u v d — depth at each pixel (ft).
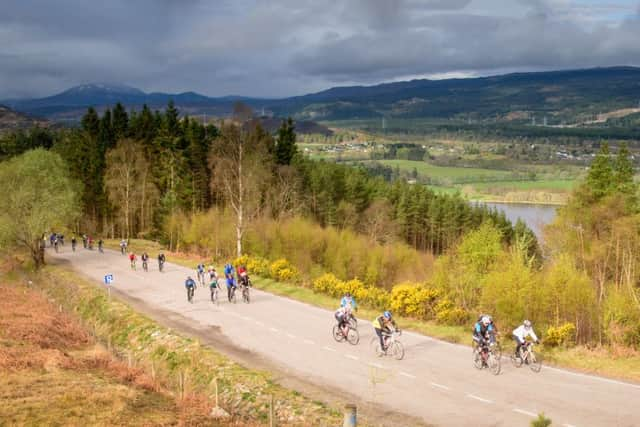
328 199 326.24
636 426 54.19
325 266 206.49
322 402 62.75
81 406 58.34
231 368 75.10
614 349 78.43
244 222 206.28
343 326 88.43
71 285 149.69
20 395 61.26
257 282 146.51
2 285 165.89
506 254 111.04
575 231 176.55
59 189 202.28
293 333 94.63
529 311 90.22
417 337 90.12
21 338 92.79
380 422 56.95
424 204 395.96
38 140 473.26
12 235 185.88
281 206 270.46
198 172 303.68
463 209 407.44
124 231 304.09
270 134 336.70
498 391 64.69
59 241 267.18
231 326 100.63
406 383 68.44
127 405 59.72
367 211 337.11
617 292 89.76
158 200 297.53
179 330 99.09
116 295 135.54
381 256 214.48
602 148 203.31
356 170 467.93
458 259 118.73
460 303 108.68
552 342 81.56
